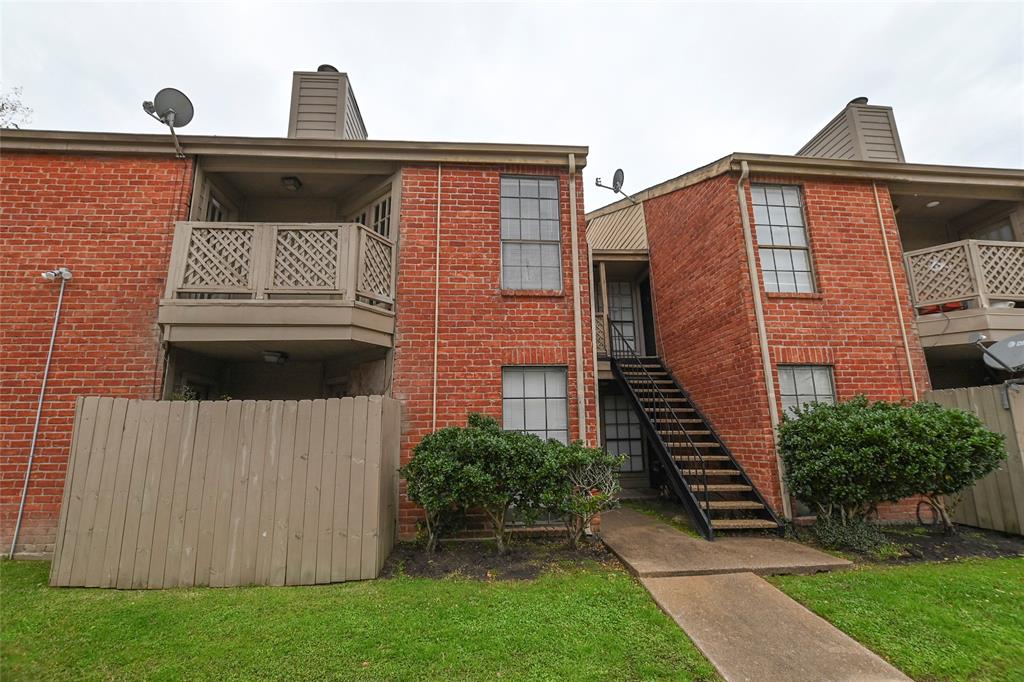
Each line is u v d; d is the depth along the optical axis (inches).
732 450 278.5
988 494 231.6
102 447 169.3
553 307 252.2
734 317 278.4
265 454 172.9
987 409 235.0
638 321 457.1
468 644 121.0
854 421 205.6
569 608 143.9
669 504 337.7
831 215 286.7
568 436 241.6
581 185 268.4
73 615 136.6
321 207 299.0
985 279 268.7
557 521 232.4
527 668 110.6
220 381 270.4
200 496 168.4
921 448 189.6
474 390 239.1
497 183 263.4
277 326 211.5
